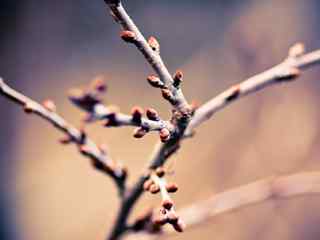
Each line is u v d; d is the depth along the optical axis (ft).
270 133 2.32
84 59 2.56
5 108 2.52
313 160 2.29
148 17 2.53
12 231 2.30
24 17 2.61
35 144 2.47
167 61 2.48
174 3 2.56
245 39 2.45
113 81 2.50
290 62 0.93
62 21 2.62
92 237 2.25
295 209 2.24
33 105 0.94
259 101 2.36
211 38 2.49
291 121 2.33
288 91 2.36
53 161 2.42
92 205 2.32
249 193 1.22
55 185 2.38
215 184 2.27
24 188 2.38
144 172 0.88
